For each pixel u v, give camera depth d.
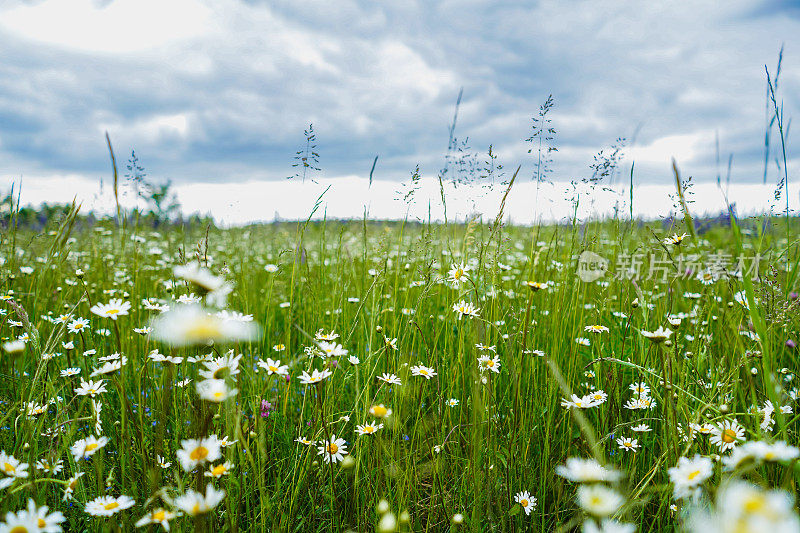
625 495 1.80
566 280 3.31
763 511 0.68
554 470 2.22
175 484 1.90
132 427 2.24
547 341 2.96
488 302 2.79
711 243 4.88
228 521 1.72
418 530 1.93
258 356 2.93
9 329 3.00
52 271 4.00
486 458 2.02
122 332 2.69
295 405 2.83
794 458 1.19
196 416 1.95
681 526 1.55
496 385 2.60
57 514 1.28
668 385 1.99
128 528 1.61
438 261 3.59
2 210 3.78
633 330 3.09
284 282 4.67
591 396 2.20
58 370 2.60
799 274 3.33
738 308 2.66
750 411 2.05
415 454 2.15
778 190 2.73
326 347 2.07
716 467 1.71
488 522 1.95
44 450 1.90
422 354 2.91
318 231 6.75
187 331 0.87
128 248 5.86
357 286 4.01
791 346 2.82
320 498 2.12
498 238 2.92
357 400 2.20
